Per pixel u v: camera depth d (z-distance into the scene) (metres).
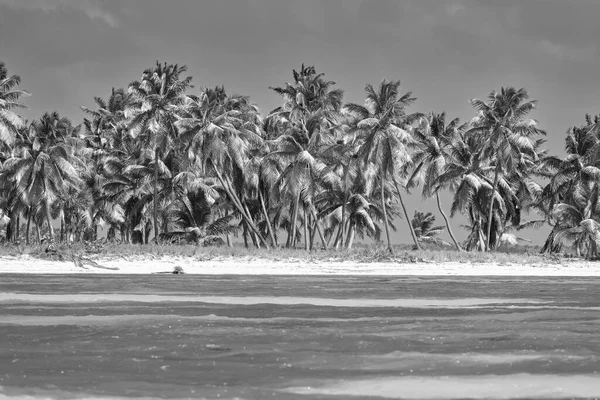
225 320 27.64
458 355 20.56
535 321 28.12
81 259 64.94
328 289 43.44
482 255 76.31
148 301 34.56
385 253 74.19
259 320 27.75
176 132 87.38
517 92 89.00
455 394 16.41
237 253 70.88
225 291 41.00
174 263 66.12
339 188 91.88
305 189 85.81
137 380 17.41
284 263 68.19
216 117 85.56
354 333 24.47
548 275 66.69
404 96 81.25
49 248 66.75
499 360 19.88
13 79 87.50
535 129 89.50
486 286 48.12
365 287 45.75
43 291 39.53
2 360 19.52
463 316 29.67
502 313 30.89
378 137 79.81
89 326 25.72
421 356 20.41
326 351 21.08
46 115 88.81
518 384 17.27
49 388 16.64
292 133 87.06
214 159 84.81
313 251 76.25
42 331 24.47
